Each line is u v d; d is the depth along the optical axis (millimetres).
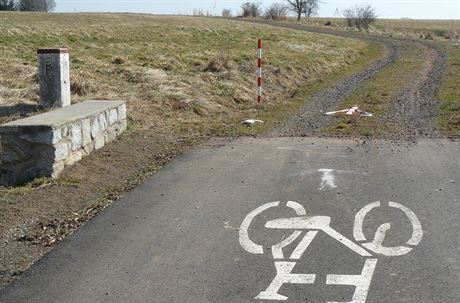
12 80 12703
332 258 4773
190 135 10289
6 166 7031
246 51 23484
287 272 4527
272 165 7957
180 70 17188
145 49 21016
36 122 7156
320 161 8102
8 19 30125
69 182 6992
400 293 4125
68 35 22328
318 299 4070
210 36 29672
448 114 12070
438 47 36375
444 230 5340
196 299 4121
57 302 4125
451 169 7469
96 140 8531
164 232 5480
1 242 5250
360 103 14258
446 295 4070
